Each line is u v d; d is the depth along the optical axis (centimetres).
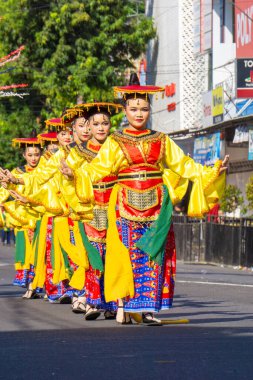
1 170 1501
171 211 1237
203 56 3975
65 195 1354
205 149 3588
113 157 1237
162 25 4500
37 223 1694
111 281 1223
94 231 1332
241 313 1416
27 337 1115
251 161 3394
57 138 1650
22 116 4641
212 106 3472
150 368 889
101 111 1366
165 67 4456
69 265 1577
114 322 1286
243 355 957
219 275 2477
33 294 1728
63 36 4384
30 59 4491
